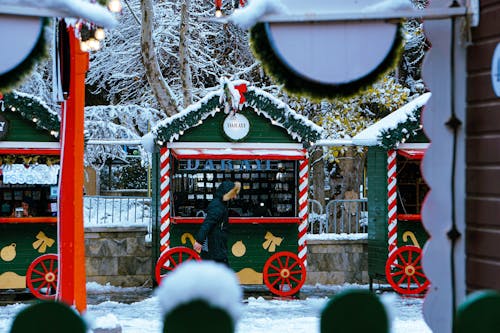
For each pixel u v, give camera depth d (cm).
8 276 1544
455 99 584
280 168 1650
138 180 2936
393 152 1617
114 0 888
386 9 566
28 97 1487
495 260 550
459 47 583
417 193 1686
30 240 1552
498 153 550
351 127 2338
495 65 553
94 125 2381
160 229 1591
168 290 350
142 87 2609
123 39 2573
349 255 1783
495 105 554
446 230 584
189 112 1570
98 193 2888
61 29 965
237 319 362
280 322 1223
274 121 1600
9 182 1528
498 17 552
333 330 382
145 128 2527
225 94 1576
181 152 1562
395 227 1622
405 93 2328
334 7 569
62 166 1010
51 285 1552
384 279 1673
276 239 1630
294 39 569
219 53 2675
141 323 1222
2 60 574
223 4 2648
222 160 1631
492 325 374
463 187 582
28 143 1513
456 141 584
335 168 2734
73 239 1008
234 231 1619
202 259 1404
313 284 1770
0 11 566
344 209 2028
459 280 580
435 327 587
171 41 2573
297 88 578
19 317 363
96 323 999
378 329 382
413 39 2552
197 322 349
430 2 601
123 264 1734
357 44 570
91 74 2580
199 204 1630
